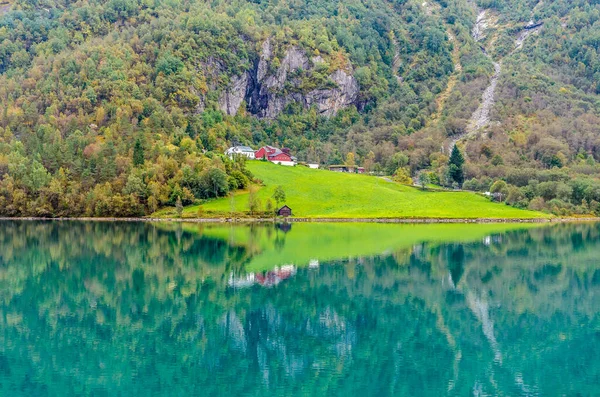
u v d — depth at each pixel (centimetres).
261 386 5850
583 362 6519
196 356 6644
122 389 5753
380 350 6862
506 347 6981
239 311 8375
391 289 9669
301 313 8281
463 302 8900
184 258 12331
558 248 13888
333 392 5697
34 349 6825
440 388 5797
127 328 7625
